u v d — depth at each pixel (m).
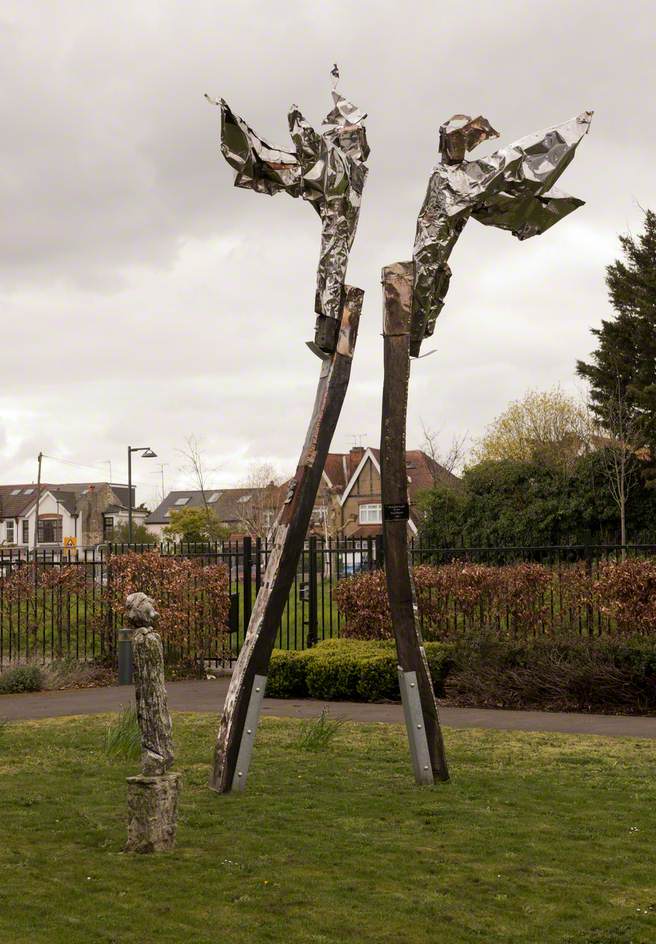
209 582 18.02
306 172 8.14
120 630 17.02
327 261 8.15
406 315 8.32
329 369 8.16
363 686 13.80
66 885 5.60
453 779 8.37
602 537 35.44
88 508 83.31
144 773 6.34
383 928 4.99
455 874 5.80
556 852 6.21
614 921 5.07
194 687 16.03
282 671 14.44
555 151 8.46
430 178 8.39
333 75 8.35
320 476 8.12
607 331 41.28
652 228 42.09
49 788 8.07
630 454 35.53
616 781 8.25
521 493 36.91
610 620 14.82
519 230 8.94
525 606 15.69
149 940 4.83
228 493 86.06
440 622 16.39
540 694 12.90
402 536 8.27
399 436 8.29
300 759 9.34
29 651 18.56
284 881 5.68
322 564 18.08
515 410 52.03
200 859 6.07
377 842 6.41
